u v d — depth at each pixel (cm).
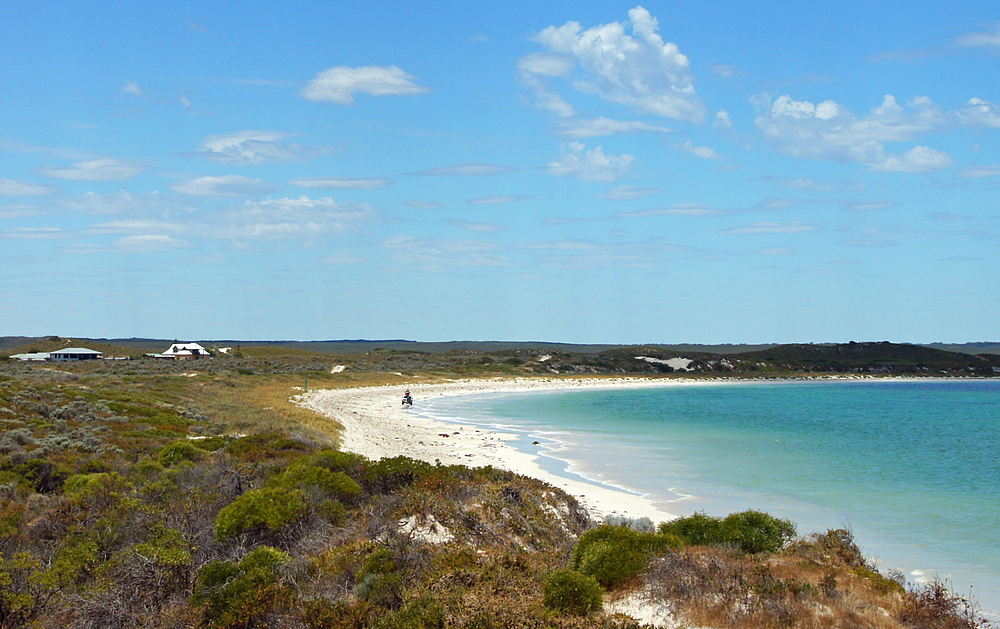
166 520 1489
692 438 5006
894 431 5803
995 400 10706
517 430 5438
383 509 1714
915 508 2623
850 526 2211
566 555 1462
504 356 17050
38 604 1099
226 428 3803
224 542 1459
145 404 4400
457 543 1494
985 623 1343
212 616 1077
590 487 2992
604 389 12775
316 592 1177
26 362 10544
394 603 1126
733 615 1107
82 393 4384
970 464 3834
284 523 1531
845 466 3709
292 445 2884
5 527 1500
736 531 1658
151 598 1149
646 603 1173
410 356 16688
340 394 8144
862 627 1090
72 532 1434
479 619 1021
